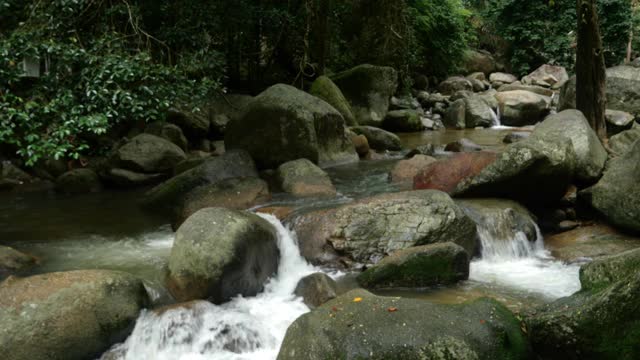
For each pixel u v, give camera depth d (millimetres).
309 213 5906
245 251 4770
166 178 9320
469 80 20828
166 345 4148
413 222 5457
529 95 16578
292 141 8977
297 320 3670
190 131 11094
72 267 5375
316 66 14539
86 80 6227
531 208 6672
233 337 4180
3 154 9375
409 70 18781
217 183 7328
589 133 6941
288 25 13195
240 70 14695
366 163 10188
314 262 5480
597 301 3416
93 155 10023
